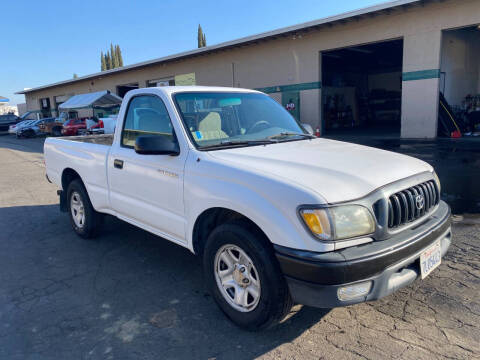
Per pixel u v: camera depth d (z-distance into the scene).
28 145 23.14
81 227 5.12
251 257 2.71
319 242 2.37
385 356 2.58
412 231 2.75
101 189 4.46
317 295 2.38
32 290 3.71
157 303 3.40
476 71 19.88
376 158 3.18
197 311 3.25
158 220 3.63
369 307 3.21
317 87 18.69
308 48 18.66
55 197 7.93
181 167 3.26
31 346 2.82
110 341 2.86
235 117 3.89
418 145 13.02
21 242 5.12
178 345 2.79
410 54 15.34
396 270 2.56
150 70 27.59
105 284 3.79
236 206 2.75
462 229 4.90
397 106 28.56
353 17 15.93
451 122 15.20
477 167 8.76
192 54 22.95
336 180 2.60
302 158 3.05
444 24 14.31
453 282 3.55
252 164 2.91
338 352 2.65
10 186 9.31
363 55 24.16
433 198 3.12
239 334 2.90
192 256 4.46
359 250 2.42
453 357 2.55
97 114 30.92
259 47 20.64
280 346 2.74
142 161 3.72
